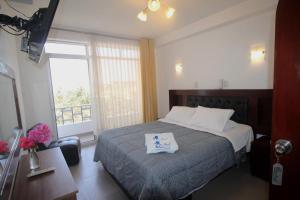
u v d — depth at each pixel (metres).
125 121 4.23
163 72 4.52
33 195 1.14
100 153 2.66
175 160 1.71
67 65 3.78
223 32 3.06
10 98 1.78
